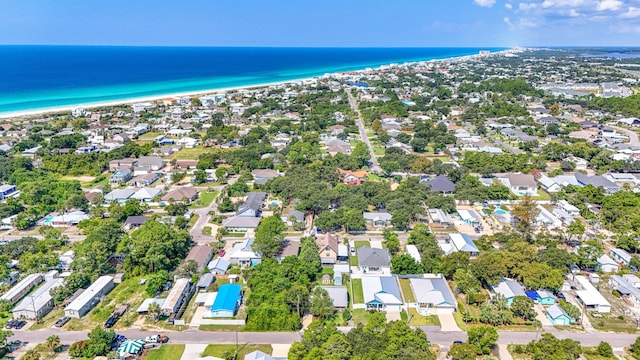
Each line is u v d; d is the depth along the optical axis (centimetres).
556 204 14750
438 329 8481
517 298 8912
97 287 9619
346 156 18750
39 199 14650
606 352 7675
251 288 9756
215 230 12988
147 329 8475
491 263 9788
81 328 8525
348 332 8156
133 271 10475
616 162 18275
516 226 12669
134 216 13500
